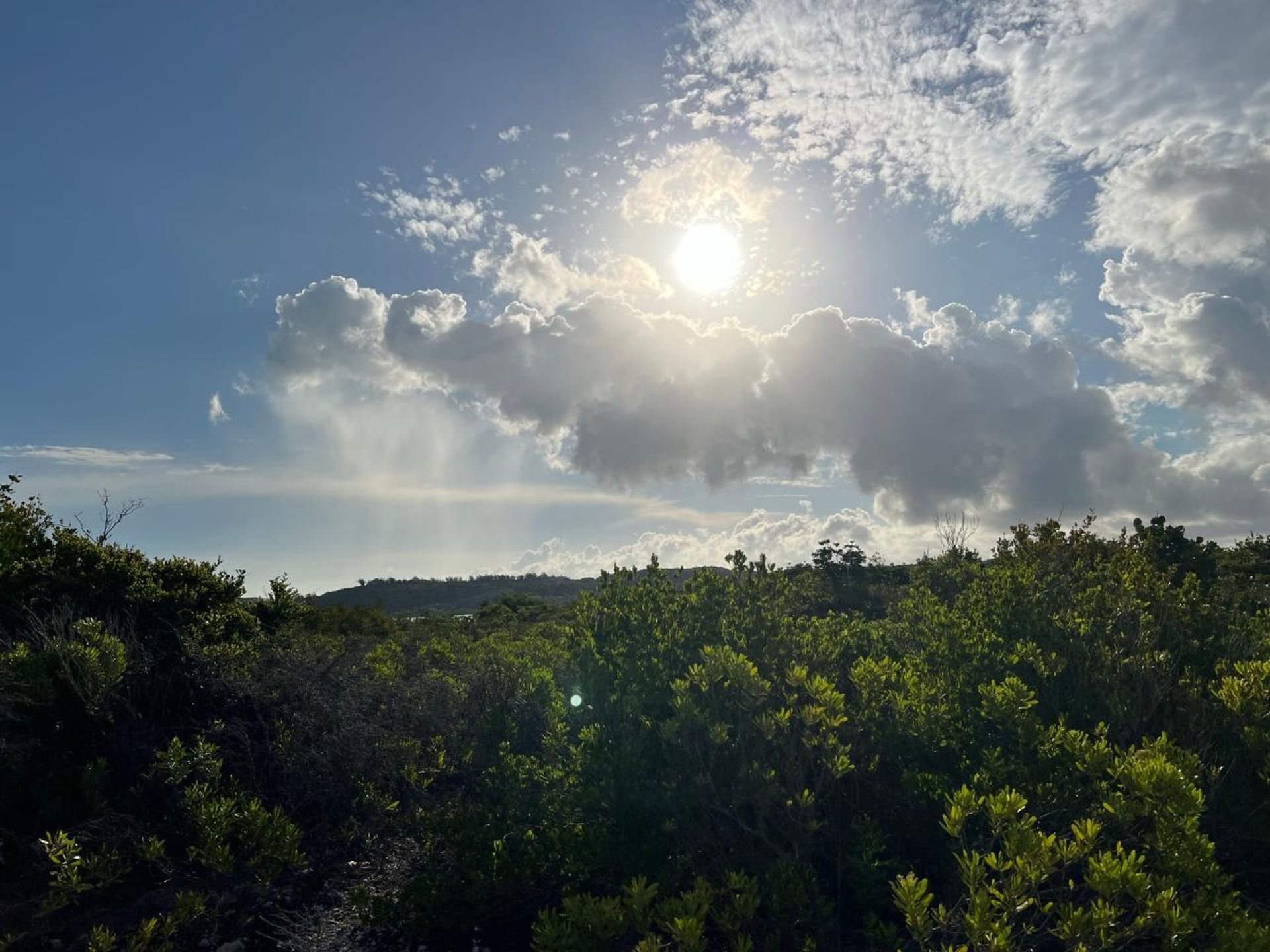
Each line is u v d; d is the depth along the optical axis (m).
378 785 6.92
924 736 4.77
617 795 4.92
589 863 4.90
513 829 5.56
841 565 21.75
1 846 5.77
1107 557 8.41
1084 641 5.68
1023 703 4.54
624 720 5.22
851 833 4.57
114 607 9.12
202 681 7.49
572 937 3.48
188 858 5.93
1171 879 3.13
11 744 6.29
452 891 5.06
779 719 4.50
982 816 4.24
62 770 6.45
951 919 3.37
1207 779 4.19
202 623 9.32
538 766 6.24
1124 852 3.48
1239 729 4.49
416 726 7.68
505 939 5.05
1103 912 2.85
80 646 6.96
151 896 5.48
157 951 4.56
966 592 7.06
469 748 7.25
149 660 7.63
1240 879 4.10
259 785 6.68
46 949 4.83
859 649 6.62
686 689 4.84
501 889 5.05
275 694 7.33
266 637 9.43
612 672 5.55
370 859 6.34
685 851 4.66
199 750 6.36
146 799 6.32
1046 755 4.33
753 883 3.88
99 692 6.77
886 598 15.74
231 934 5.12
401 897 5.10
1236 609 6.97
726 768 4.75
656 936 3.28
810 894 4.10
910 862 4.55
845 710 4.74
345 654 8.60
